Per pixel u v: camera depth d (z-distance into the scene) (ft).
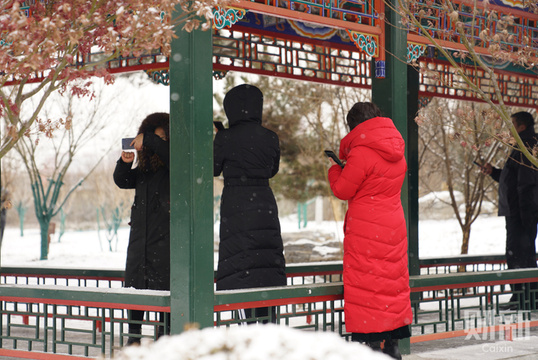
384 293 19.38
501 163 59.11
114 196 111.86
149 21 15.15
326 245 62.39
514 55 25.05
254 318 18.94
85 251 85.61
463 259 36.19
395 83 21.97
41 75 27.89
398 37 22.12
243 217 20.26
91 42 16.90
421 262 34.42
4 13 15.08
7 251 87.04
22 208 114.62
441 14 24.34
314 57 48.85
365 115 19.86
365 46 21.74
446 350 23.16
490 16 24.40
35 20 15.55
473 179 57.31
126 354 8.21
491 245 82.69
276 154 21.33
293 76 32.40
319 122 53.98
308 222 106.83
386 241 19.39
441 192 101.81
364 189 19.56
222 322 18.19
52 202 72.54
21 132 16.74
